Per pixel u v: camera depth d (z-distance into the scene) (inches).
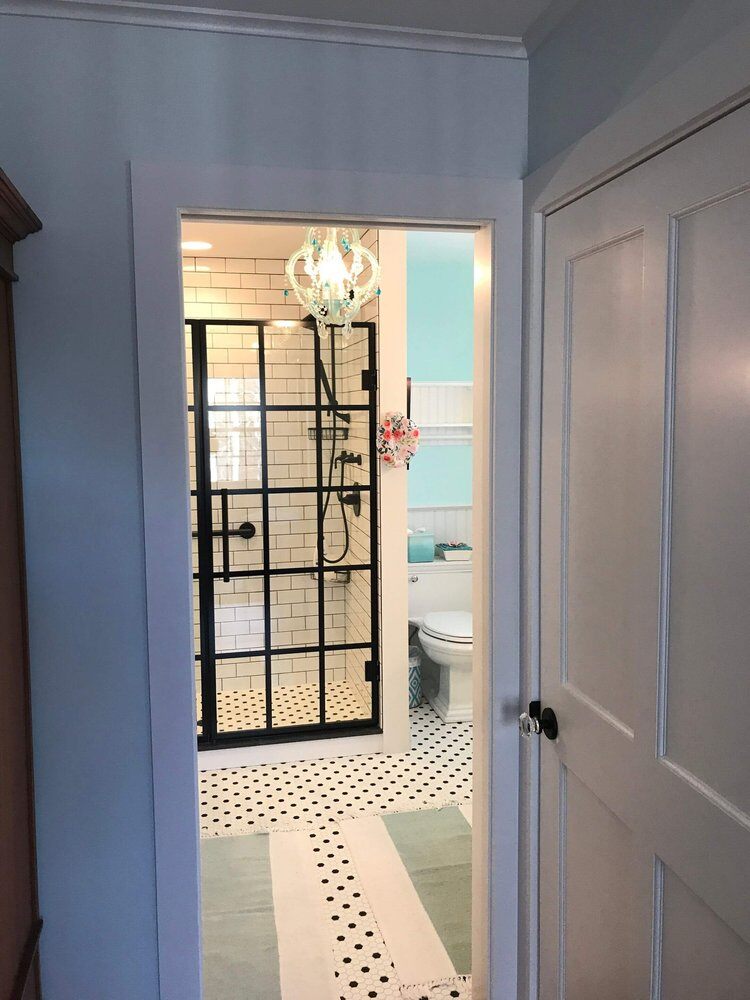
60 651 63.4
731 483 43.8
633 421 54.0
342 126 64.6
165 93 61.2
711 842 46.3
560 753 66.7
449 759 142.4
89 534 63.0
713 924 47.4
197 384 136.2
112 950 66.2
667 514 50.1
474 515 76.0
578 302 61.4
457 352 185.2
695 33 45.6
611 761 57.9
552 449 66.0
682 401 48.3
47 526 62.3
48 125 59.8
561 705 66.1
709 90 43.1
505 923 74.7
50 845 64.5
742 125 41.6
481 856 76.2
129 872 66.0
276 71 63.0
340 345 140.3
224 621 140.3
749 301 41.8
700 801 47.3
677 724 50.1
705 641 46.8
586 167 56.9
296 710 144.2
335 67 64.1
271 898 99.7
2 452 55.0
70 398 61.8
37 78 59.4
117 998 66.6
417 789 130.1
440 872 105.3
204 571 138.4
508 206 67.9
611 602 57.7
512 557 71.1
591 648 61.1
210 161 62.3
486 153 67.9
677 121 46.1
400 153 65.9
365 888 101.7
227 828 117.5
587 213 58.8
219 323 136.2
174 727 64.7
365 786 131.3
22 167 59.6
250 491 139.4
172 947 66.4
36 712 63.4
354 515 143.2
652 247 50.4
